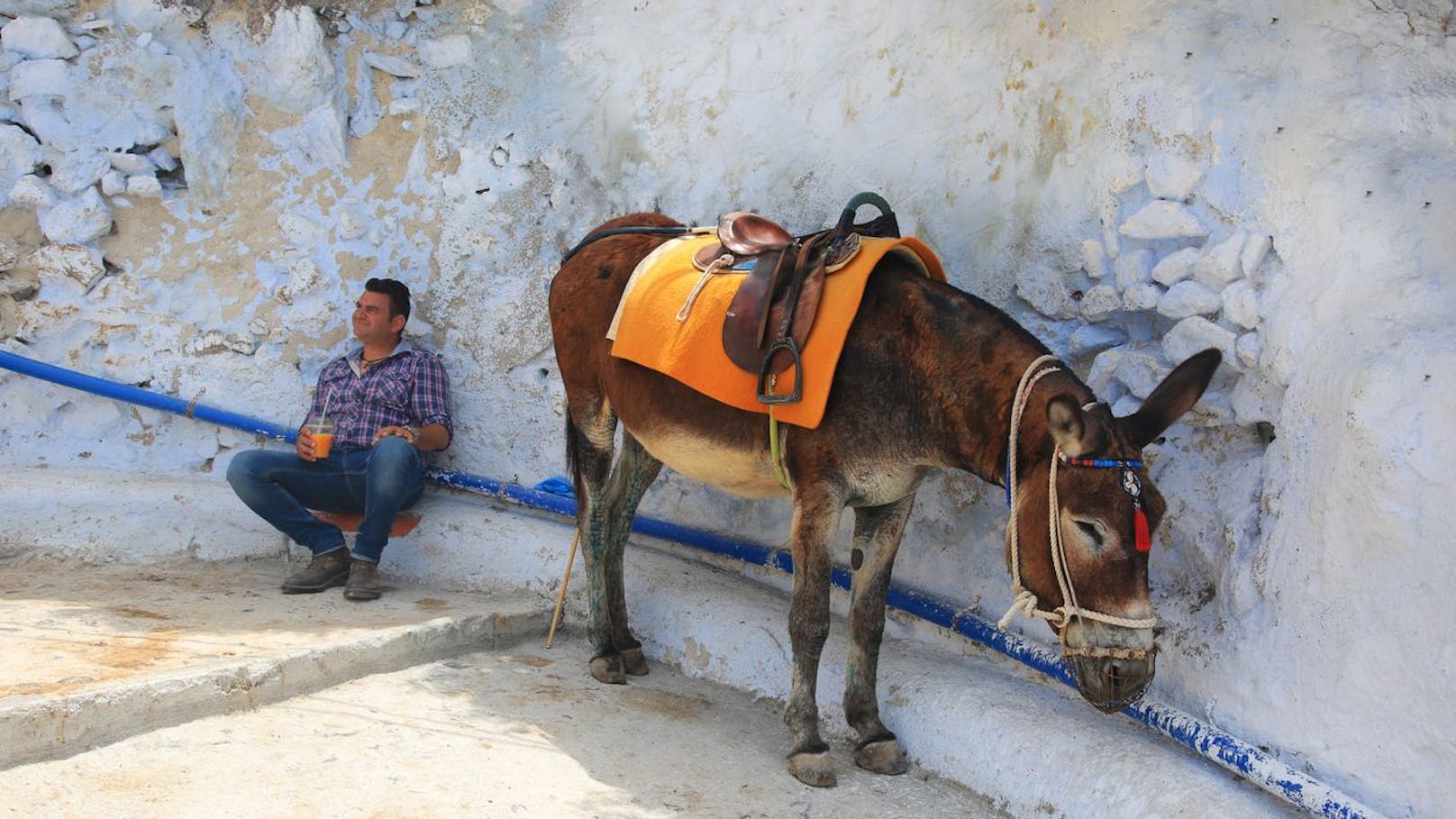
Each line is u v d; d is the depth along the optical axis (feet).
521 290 18.51
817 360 11.69
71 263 18.24
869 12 15.94
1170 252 13.07
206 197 18.81
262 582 16.72
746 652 14.57
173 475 18.54
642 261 13.80
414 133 19.20
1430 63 11.39
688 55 17.52
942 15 15.24
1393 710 9.79
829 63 16.29
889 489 12.12
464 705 13.11
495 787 11.11
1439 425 9.93
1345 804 9.56
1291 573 10.88
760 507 16.55
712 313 12.58
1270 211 12.04
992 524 14.28
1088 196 13.76
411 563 17.74
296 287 18.84
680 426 13.04
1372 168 11.36
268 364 18.85
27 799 9.74
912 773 12.46
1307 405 11.19
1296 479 11.12
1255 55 12.58
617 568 14.88
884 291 12.06
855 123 16.02
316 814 10.15
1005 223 14.61
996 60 14.76
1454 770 9.32
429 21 19.25
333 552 16.51
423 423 17.39
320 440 16.70
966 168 15.01
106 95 18.42
